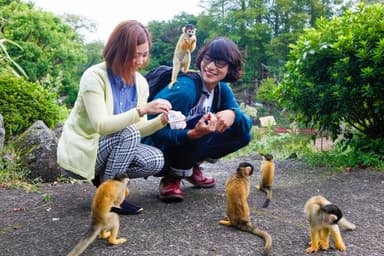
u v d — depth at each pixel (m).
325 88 3.32
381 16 3.26
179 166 2.19
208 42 2.19
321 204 1.61
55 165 2.89
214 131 2.14
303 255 1.57
